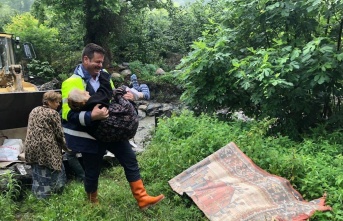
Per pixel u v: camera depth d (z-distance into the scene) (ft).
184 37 51.19
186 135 18.12
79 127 11.64
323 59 16.55
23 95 16.78
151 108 33.42
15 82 20.62
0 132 17.85
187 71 20.12
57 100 14.76
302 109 18.65
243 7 19.51
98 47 11.59
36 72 40.55
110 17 40.57
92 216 12.17
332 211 11.55
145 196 12.52
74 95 11.09
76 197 13.44
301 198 12.49
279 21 19.19
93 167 12.22
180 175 14.51
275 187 12.61
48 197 14.16
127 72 40.19
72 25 46.62
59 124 14.44
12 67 20.74
